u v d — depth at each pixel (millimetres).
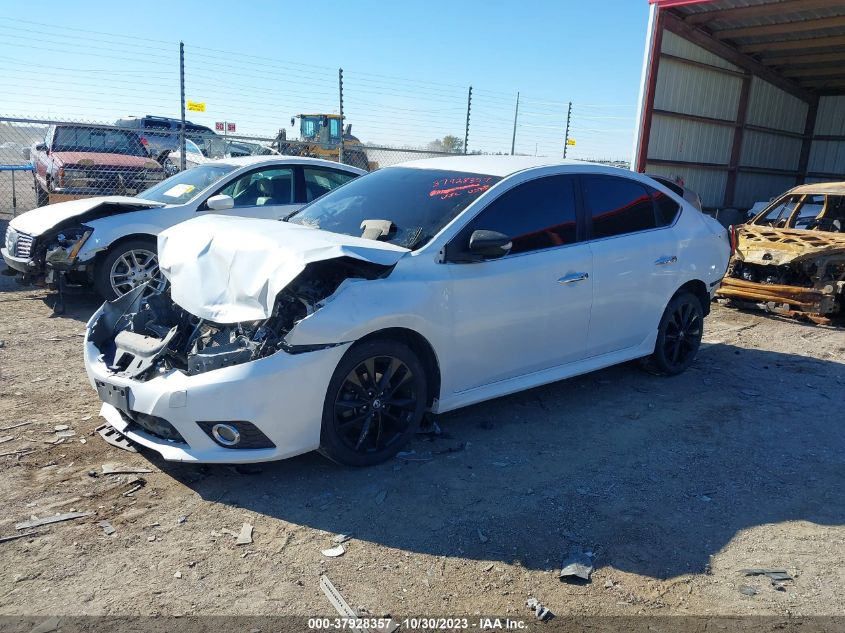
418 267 3945
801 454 4422
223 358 3506
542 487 3832
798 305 8125
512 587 2953
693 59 15914
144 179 11648
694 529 3469
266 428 3453
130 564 2992
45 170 12039
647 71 14781
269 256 3650
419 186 4672
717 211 18141
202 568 2990
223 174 7711
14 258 7215
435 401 4164
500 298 4270
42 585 2826
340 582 2939
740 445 4527
